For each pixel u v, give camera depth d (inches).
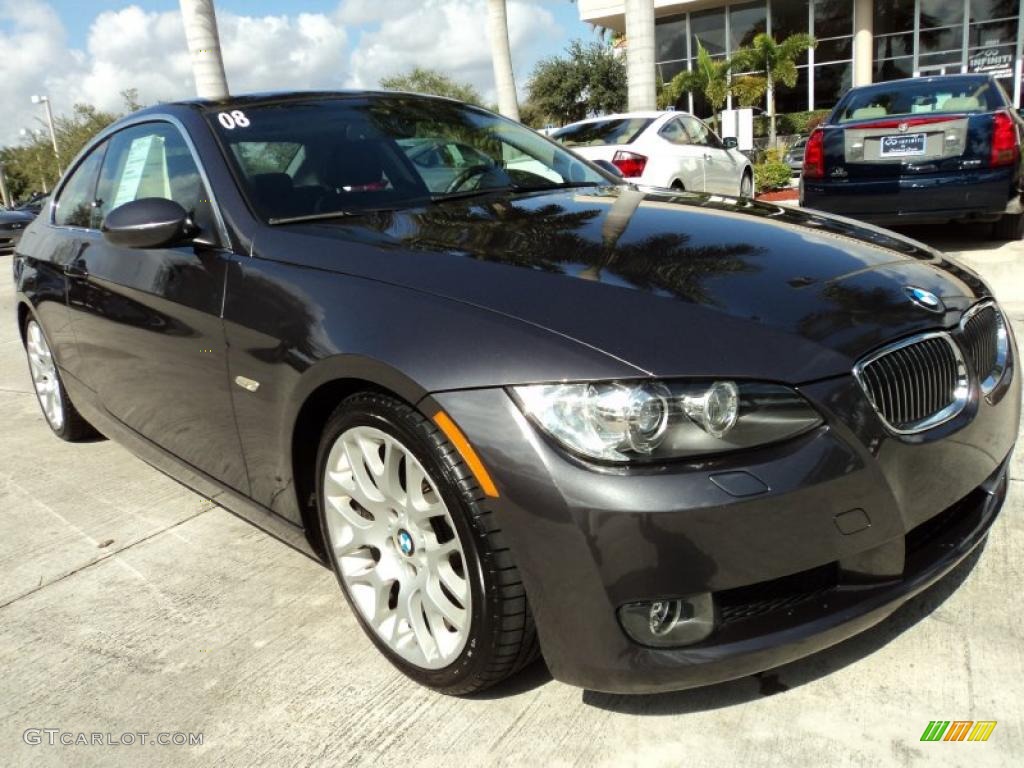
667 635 68.7
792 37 902.4
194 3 468.4
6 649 98.3
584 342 69.8
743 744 74.5
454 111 140.5
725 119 537.6
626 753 74.7
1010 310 193.6
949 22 930.7
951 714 75.9
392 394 78.7
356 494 86.5
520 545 69.5
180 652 95.1
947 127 251.0
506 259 83.0
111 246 122.8
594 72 1317.7
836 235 97.9
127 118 138.9
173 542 122.6
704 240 89.7
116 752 80.0
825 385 69.8
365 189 111.7
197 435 109.7
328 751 78.0
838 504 68.9
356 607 91.0
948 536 82.1
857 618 71.6
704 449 66.6
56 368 155.9
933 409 78.7
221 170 107.6
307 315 85.9
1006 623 87.5
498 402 69.8
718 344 69.5
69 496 142.6
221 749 79.5
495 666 75.9
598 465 66.4
